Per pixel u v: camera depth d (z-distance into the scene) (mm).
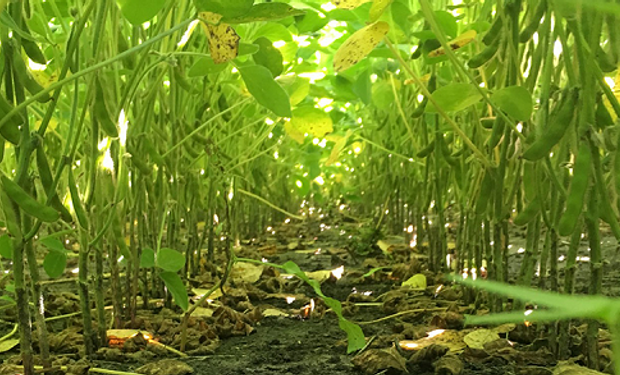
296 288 2355
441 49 1532
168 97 1967
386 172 3617
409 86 2586
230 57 1047
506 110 1244
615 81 1347
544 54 1273
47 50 1873
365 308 1987
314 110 2078
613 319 155
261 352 1480
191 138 1963
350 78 2826
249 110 2535
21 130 1066
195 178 2254
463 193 2000
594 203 1108
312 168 3971
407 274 2416
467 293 1913
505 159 1422
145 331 1613
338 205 6375
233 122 2855
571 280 1200
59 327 1689
